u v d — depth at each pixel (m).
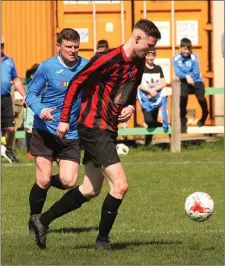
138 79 18.27
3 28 46.12
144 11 46.12
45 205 26.64
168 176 32.19
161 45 46.62
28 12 46.22
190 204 19.52
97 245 18.48
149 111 41.44
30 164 36.38
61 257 17.67
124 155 40.44
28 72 39.66
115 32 46.50
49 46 46.34
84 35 46.38
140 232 21.47
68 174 20.98
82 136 18.22
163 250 18.52
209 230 22.03
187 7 46.56
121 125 44.47
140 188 29.36
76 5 46.34
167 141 44.91
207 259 17.50
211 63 46.84
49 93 21.16
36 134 21.20
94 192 18.70
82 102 18.33
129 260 17.34
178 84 41.38
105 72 17.98
